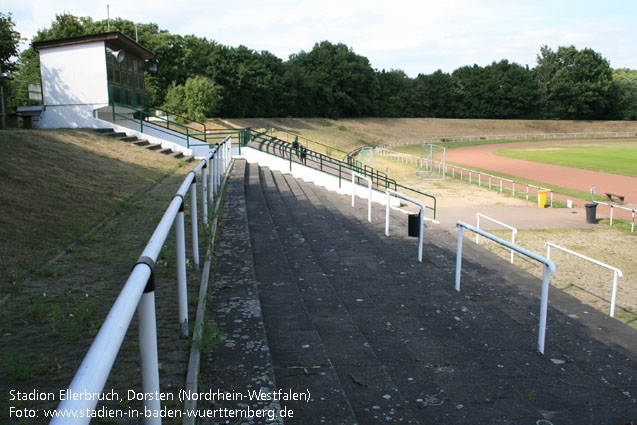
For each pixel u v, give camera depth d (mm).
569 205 21906
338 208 15164
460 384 3967
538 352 4977
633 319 8812
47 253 6207
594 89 96875
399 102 95375
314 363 3861
